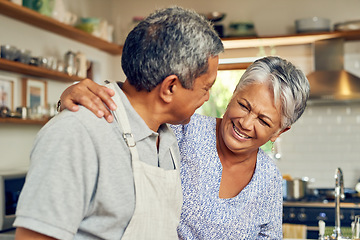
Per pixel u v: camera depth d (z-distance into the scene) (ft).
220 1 20.56
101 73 19.44
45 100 15.57
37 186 3.39
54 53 16.14
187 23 3.72
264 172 5.93
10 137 14.38
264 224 6.09
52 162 3.42
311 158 19.69
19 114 13.53
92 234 3.67
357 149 19.33
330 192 17.44
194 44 3.68
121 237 3.75
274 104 5.30
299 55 19.61
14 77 14.17
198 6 20.79
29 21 14.49
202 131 5.78
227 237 5.74
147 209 3.82
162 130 4.33
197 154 5.64
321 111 19.67
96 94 3.78
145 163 3.85
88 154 3.53
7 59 12.87
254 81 5.37
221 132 5.72
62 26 15.19
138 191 3.75
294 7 19.89
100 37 17.85
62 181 3.41
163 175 3.99
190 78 3.76
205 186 5.61
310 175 19.69
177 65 3.68
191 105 3.94
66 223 3.39
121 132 3.79
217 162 5.69
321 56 18.66
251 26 18.69
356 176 19.27
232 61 19.98
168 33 3.67
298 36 18.16
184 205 5.55
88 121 3.60
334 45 18.51
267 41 18.81
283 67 5.41
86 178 3.51
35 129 15.60
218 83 19.11
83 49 18.11
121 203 3.66
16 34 14.26
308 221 16.19
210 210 5.58
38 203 3.35
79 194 3.46
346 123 19.45
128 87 4.00
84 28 17.24
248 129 5.34
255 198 5.84
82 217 3.54
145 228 3.84
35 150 3.52
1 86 13.62
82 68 16.44
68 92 3.84
